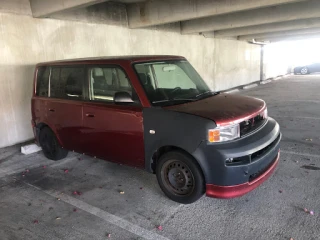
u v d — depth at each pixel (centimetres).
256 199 339
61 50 684
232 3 708
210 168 296
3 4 568
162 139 325
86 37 740
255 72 1841
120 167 468
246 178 297
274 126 354
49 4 585
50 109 462
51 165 491
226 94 409
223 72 1447
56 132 467
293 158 460
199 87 409
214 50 1338
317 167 421
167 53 1037
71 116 426
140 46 914
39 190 398
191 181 320
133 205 345
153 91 353
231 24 998
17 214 338
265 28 1211
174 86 382
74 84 425
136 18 844
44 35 646
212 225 295
